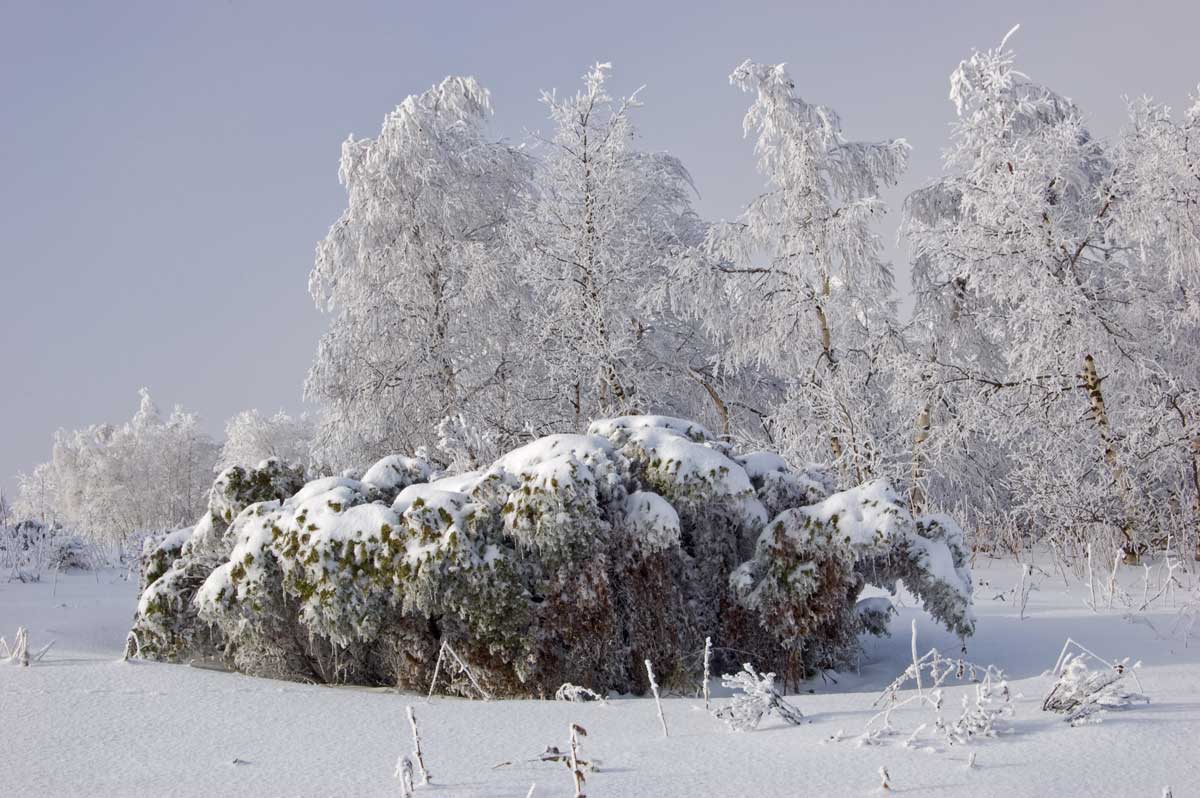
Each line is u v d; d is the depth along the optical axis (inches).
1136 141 650.2
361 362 882.1
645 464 262.1
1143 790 128.3
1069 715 165.8
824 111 772.6
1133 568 554.6
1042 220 668.7
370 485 275.1
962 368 717.9
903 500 248.1
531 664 230.2
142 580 310.8
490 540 236.8
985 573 550.0
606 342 793.6
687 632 249.3
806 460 691.4
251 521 255.4
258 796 140.1
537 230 823.1
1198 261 635.5
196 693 213.6
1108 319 653.9
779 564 251.9
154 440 2162.9
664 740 168.4
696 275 790.5
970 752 149.6
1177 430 637.9
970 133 701.3
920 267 813.9
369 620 235.8
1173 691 189.9
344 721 189.3
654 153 948.0
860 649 289.1
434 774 149.9
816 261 755.4
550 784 140.9
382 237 895.1
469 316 870.4
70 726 184.4
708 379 936.9
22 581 540.4
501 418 839.1
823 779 138.9
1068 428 662.5
